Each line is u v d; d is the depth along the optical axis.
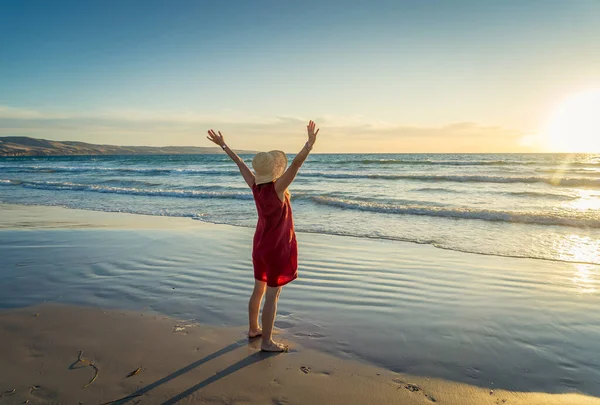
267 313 3.20
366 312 4.11
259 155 3.30
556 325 3.76
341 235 8.21
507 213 9.73
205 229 8.92
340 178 24.28
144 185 21.61
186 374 2.82
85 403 2.45
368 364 3.02
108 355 3.09
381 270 5.64
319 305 4.31
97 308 4.14
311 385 2.71
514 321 3.86
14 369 2.86
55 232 8.52
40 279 5.16
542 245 7.16
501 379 2.81
